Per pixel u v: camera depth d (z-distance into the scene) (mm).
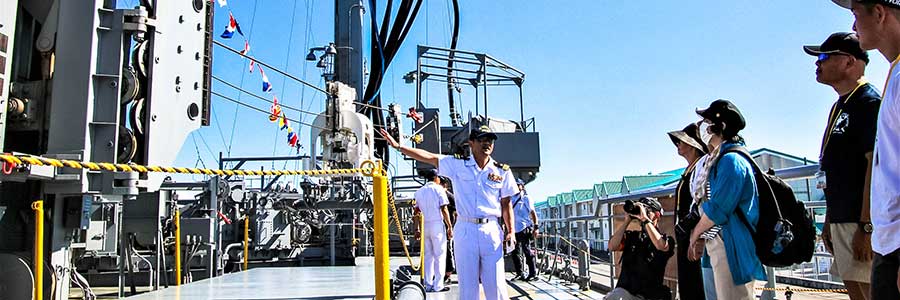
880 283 1740
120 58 3195
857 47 2473
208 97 4078
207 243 8281
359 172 3145
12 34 3002
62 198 3354
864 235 2365
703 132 3355
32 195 3121
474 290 3785
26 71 3289
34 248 2971
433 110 11438
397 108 8477
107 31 3213
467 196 3867
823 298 7195
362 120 6883
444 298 5879
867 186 2354
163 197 8047
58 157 3000
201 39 3953
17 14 3197
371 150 7098
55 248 3270
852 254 2453
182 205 10609
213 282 5930
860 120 2395
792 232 2619
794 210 2674
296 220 10711
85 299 4246
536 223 8125
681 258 3330
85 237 4051
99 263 8984
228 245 9383
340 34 10578
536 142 12086
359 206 9844
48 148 3057
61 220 3334
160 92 3424
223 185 9453
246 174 2715
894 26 1696
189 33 3785
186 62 3732
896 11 1686
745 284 2668
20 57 3238
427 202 6520
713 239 2785
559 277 8750
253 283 5816
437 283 6453
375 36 10953
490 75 13148
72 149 3045
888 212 1699
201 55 3941
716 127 2852
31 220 3145
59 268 3307
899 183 1662
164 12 3488
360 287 5434
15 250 3109
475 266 3799
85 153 3043
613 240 4297
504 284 3881
